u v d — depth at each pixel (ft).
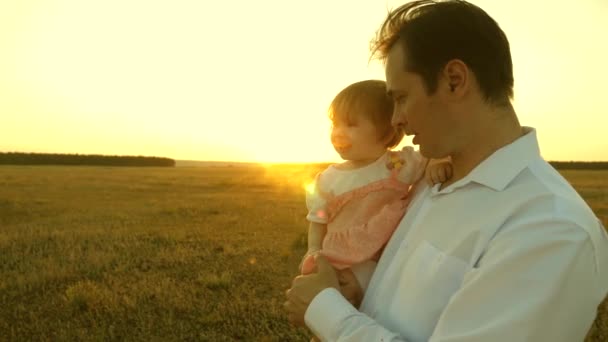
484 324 3.88
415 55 4.61
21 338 17.34
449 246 4.59
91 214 55.83
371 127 6.61
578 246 3.77
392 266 5.29
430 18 4.61
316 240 7.16
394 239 5.82
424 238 4.91
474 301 3.97
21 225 45.91
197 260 30.09
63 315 19.63
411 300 4.71
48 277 25.04
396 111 5.04
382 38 5.16
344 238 6.43
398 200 6.64
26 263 28.32
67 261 28.99
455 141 4.68
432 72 4.56
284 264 29.25
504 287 3.88
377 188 6.66
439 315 4.48
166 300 21.47
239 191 96.94
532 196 4.18
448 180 5.27
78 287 22.57
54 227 44.47
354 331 4.63
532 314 3.71
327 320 4.86
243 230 43.01
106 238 37.70
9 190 88.38
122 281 24.71
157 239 37.91
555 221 3.88
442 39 4.52
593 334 16.85
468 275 4.20
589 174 156.46
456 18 4.54
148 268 28.19
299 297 5.29
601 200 66.64
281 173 176.96
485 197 4.50
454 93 4.55
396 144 6.92
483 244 4.31
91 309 20.26
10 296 22.15
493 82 4.57
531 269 3.82
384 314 5.10
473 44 4.50
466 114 4.61
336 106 6.77
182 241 37.29
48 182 110.83
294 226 45.50
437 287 4.52
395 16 5.08
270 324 18.92
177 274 26.53
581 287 3.81
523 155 4.47
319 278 5.34
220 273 26.61
